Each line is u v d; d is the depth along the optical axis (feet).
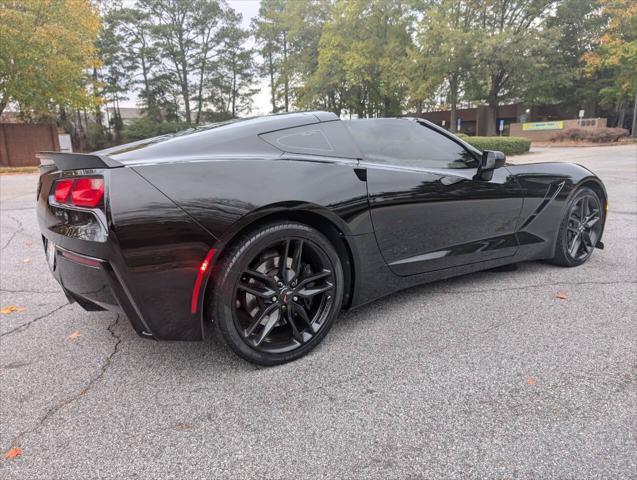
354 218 7.39
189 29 149.28
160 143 6.75
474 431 5.19
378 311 8.82
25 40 58.23
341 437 5.16
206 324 6.64
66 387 6.38
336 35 95.66
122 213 5.58
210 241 5.94
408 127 8.85
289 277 6.80
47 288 10.79
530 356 6.87
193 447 5.06
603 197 11.62
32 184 38.73
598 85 117.29
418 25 87.71
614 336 7.44
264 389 6.21
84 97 69.51
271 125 7.37
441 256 8.89
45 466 4.80
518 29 96.68
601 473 4.48
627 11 82.12
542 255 10.85
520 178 10.04
